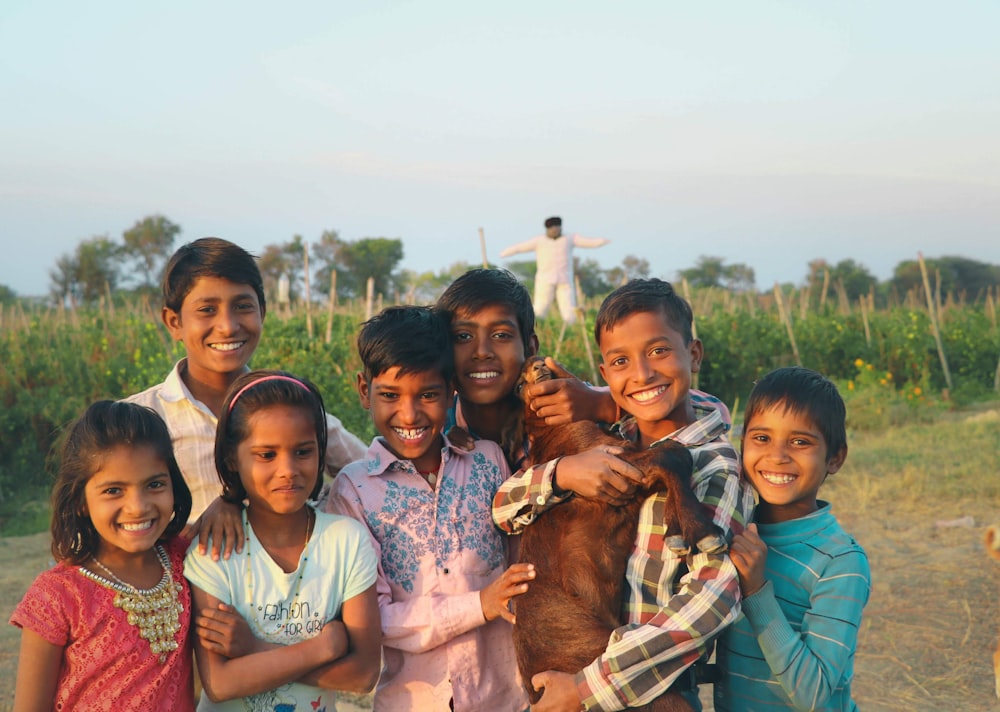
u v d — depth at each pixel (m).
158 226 44.81
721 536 2.71
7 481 10.72
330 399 11.87
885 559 7.67
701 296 23.83
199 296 3.52
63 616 2.72
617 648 2.70
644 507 2.98
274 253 50.03
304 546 3.02
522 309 3.48
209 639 2.85
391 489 3.28
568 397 3.27
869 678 5.62
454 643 3.16
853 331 18.70
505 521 3.21
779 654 2.73
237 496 3.04
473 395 3.43
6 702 5.45
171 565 2.94
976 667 5.69
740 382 17.08
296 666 2.83
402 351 3.16
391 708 3.16
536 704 2.87
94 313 16.89
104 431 2.76
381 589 3.16
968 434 12.45
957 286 54.06
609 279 46.47
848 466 10.85
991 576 7.09
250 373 3.07
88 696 2.73
